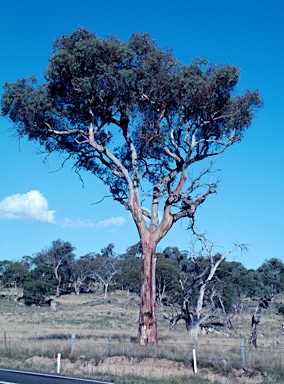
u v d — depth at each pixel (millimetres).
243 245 35562
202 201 29609
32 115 28953
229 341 37125
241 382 18984
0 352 25984
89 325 58219
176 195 29000
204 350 24188
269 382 18641
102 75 26734
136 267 105938
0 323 58344
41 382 16984
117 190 32219
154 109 29391
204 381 18922
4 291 116750
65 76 27719
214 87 28234
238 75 28297
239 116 30031
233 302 62688
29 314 76500
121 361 22734
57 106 29547
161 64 28000
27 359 24375
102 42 26594
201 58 28828
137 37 28094
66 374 20016
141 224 29547
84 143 30797
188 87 27328
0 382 16734
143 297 28875
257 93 29875
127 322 64812
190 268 89438
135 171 30141
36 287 97125
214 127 30922
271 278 103750
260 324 60781
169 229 29562
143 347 25203
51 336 37531
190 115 29094
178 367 21516
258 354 22547
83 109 29016
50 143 31281
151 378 19438
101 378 18922
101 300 103812
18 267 113125
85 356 23594
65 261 121000
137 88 28281
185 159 29281
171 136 30219
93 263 119875
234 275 75000
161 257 89562
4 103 28828
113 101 27797
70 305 96062
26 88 29156
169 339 35844
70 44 28047
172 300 77125
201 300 35844
